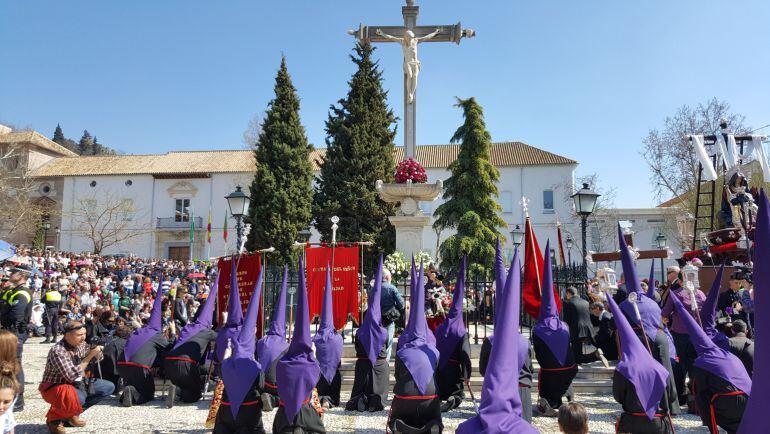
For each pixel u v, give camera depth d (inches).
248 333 250.8
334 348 307.0
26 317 347.9
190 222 1845.5
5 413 185.9
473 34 570.9
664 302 373.7
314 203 1217.4
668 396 228.4
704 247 520.1
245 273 385.7
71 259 1219.2
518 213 1695.4
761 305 106.1
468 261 973.8
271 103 1243.8
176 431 280.2
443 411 313.1
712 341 257.9
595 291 406.0
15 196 1630.2
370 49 1248.8
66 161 2003.0
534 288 362.0
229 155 1964.8
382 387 324.5
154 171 1866.4
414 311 256.5
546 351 297.4
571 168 1692.9
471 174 1023.6
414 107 570.3
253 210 1170.6
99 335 467.8
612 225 1594.5
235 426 240.1
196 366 343.9
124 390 338.6
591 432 271.7
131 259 1382.9
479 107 1038.4
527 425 143.4
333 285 405.1
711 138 594.2
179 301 485.7
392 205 1157.7
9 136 2027.6
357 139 1186.6
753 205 471.2
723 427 229.0
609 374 367.6
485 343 282.5
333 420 299.4
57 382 269.6
